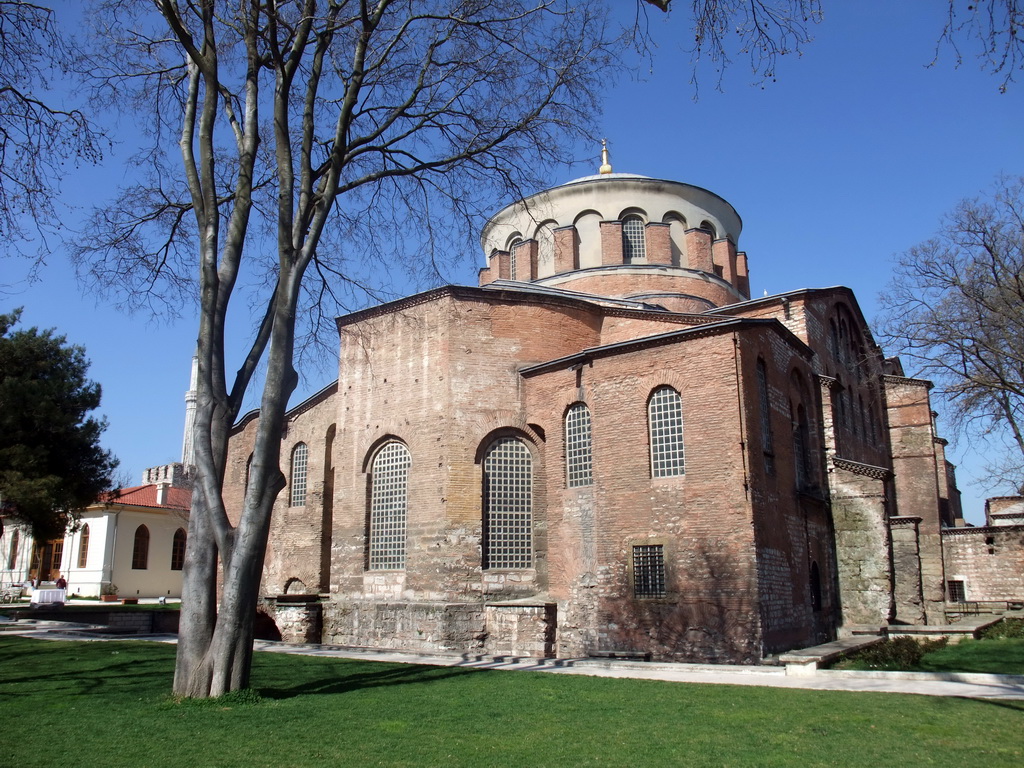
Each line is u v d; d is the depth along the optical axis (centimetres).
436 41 1819
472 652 2522
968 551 4400
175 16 1515
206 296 1492
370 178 1762
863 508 2833
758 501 2252
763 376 2517
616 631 2378
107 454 3909
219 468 1466
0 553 6438
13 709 1304
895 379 4309
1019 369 2820
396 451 2917
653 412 2448
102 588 5634
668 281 3694
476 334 2875
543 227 3928
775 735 1142
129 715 1245
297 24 1620
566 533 2605
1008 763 991
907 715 1286
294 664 1912
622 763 985
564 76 1848
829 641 2622
